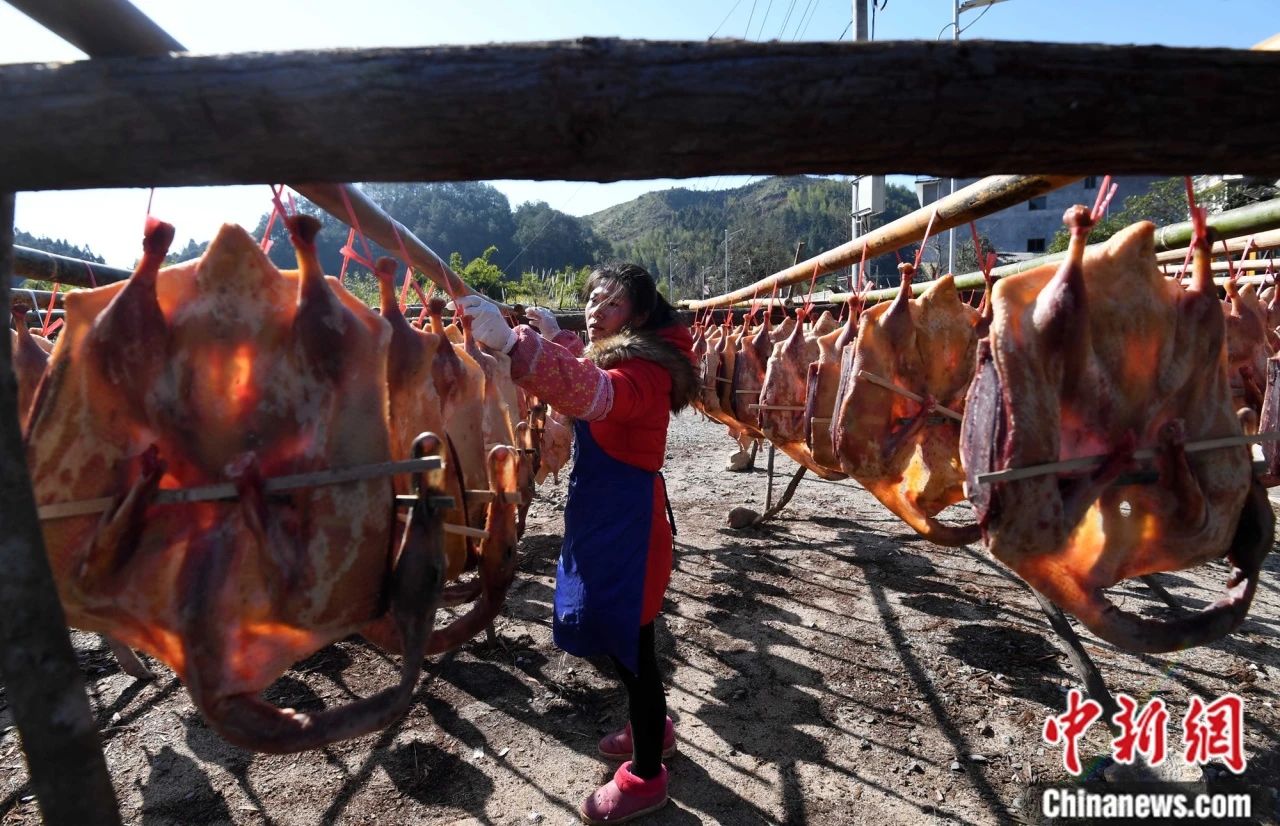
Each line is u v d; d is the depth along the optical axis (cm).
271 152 96
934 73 92
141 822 263
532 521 659
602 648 235
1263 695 329
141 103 93
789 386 464
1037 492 161
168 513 145
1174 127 95
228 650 141
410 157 97
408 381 179
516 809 269
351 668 374
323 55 92
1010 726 313
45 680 106
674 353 241
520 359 201
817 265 466
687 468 897
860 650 386
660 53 91
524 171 99
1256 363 369
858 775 283
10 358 103
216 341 145
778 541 582
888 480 297
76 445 138
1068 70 93
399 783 283
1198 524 168
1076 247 161
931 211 283
